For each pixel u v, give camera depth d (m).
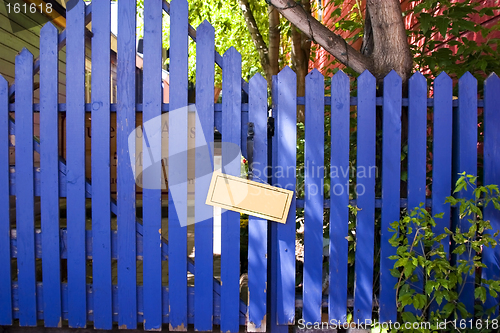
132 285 2.63
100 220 2.60
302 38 5.62
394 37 2.77
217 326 2.78
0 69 4.55
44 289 2.63
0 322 2.67
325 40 2.81
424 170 2.57
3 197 2.62
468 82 2.55
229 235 2.59
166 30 8.63
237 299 2.61
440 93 2.54
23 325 2.66
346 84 2.54
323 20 8.34
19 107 2.58
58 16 5.85
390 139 2.57
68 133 2.58
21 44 5.03
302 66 5.66
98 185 2.59
